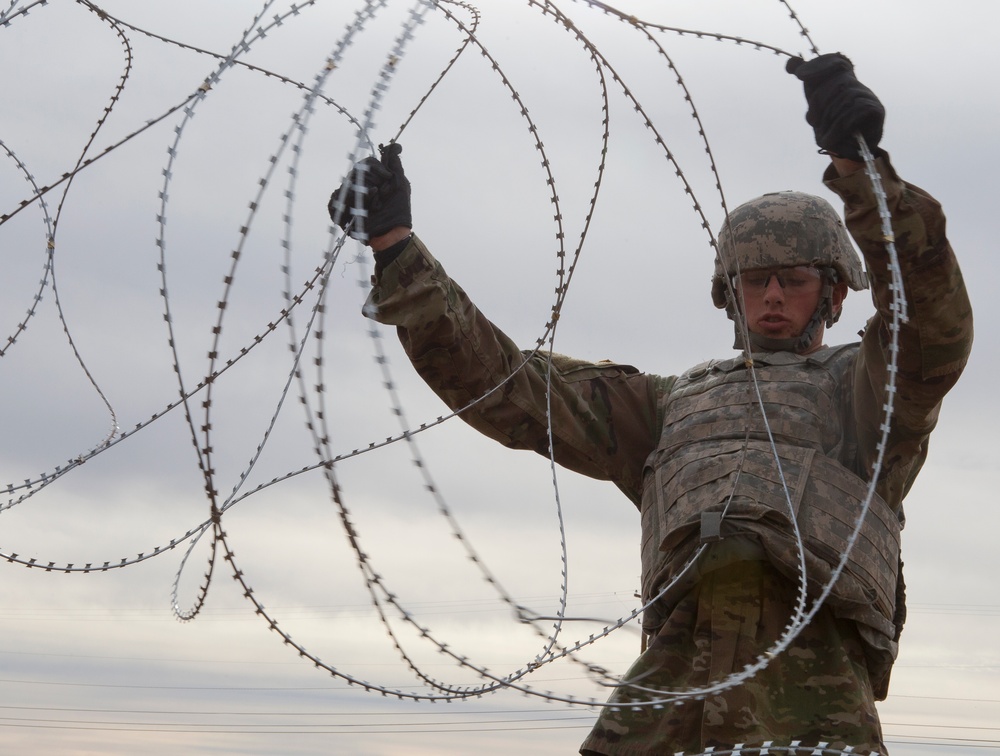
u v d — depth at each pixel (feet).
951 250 12.13
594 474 15.58
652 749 13.04
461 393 14.75
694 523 13.26
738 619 13.11
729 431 13.76
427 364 14.55
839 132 11.74
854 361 14.20
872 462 13.52
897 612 14.42
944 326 12.27
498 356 14.80
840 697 12.69
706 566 13.10
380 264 14.15
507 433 15.12
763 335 14.49
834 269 14.49
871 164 11.41
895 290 10.79
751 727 12.41
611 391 15.58
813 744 12.41
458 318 14.26
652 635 14.42
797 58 12.31
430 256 14.29
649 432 15.47
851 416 13.84
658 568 13.78
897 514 14.26
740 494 13.11
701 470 13.60
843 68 11.96
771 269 14.25
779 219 14.30
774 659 12.92
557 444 15.26
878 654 13.30
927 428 13.26
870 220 12.07
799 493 13.04
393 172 14.16
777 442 13.47
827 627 13.10
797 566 12.76
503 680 9.14
